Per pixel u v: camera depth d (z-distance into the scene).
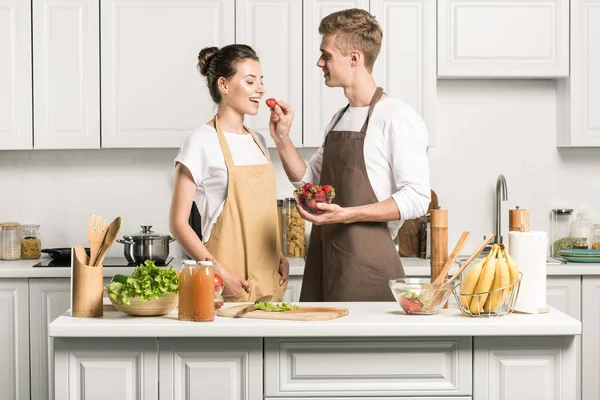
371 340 2.24
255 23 4.05
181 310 2.27
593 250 4.11
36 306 3.91
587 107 4.18
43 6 4.04
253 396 2.24
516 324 2.20
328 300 2.87
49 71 4.05
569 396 2.25
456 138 4.48
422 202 2.71
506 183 4.38
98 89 4.06
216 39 4.05
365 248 2.80
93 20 4.04
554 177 4.50
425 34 4.07
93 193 4.43
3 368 3.93
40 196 4.42
